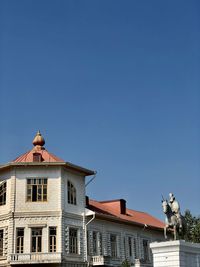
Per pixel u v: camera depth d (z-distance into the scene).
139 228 53.84
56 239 41.34
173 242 30.05
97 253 45.72
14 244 40.97
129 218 54.16
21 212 41.91
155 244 30.88
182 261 29.77
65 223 42.22
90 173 46.47
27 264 39.97
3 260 40.88
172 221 31.84
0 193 43.78
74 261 41.84
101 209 50.75
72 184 44.84
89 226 45.44
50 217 41.94
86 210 45.19
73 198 44.47
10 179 43.28
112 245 48.69
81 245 43.38
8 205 42.50
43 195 42.72
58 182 43.16
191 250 30.95
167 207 32.22
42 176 43.19
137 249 52.53
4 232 41.94
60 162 43.06
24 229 41.53
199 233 51.16
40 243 41.16
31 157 46.09
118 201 55.31
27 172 43.28
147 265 52.16
